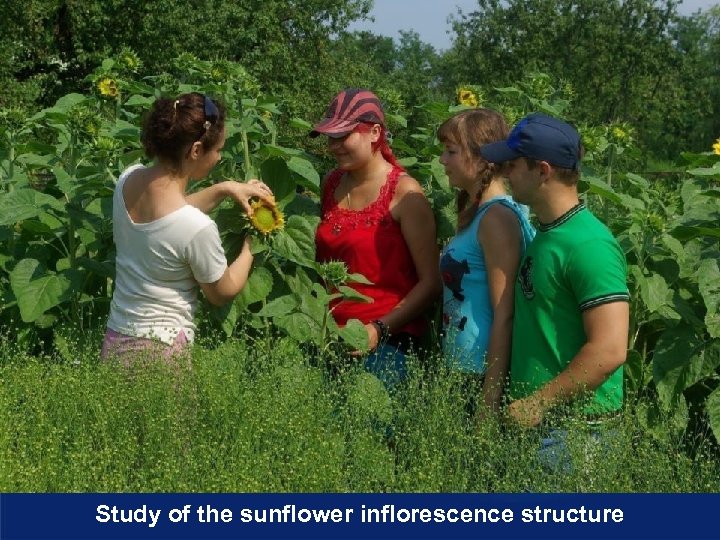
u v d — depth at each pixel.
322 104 29.66
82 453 3.37
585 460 3.37
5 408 3.68
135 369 3.86
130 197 4.00
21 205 4.68
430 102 5.66
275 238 4.35
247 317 4.64
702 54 50.81
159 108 3.91
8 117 5.37
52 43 27.38
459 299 4.08
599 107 38.53
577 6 38.56
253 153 5.23
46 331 4.99
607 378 3.52
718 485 3.40
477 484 3.37
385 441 3.78
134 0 26.95
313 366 4.25
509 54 38.00
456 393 3.71
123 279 4.09
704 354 4.18
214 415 3.60
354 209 4.56
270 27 27.55
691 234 4.42
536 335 3.66
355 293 4.30
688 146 48.22
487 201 4.04
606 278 3.48
